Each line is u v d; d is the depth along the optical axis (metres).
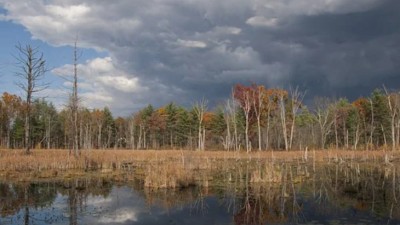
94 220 15.61
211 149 83.19
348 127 86.19
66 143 99.06
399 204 18.38
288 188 23.38
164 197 20.75
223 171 33.00
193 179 25.67
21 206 18.50
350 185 24.55
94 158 38.91
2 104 85.88
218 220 15.59
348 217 15.73
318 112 75.69
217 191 22.42
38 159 35.06
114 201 19.69
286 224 14.76
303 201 19.31
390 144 77.12
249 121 79.81
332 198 20.05
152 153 52.50
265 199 19.92
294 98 72.12
